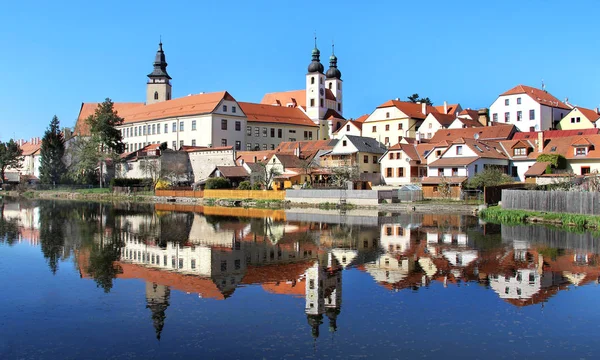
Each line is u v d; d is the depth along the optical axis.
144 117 151.88
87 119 143.00
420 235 44.53
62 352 17.05
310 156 111.19
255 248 38.00
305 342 17.75
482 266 30.33
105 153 134.88
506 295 23.64
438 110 147.88
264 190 94.81
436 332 18.67
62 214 70.94
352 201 82.50
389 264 31.25
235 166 115.12
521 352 16.86
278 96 180.75
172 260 33.19
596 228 47.81
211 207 87.75
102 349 17.25
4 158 161.75
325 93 170.62
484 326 19.31
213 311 21.33
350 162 101.12
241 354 16.75
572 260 31.98
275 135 152.88
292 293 24.34
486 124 123.06
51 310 21.61
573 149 86.06
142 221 59.97
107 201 109.00
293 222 57.78
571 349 17.12
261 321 20.03
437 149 92.50
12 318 20.55
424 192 85.00
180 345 17.55
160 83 168.12
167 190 112.31
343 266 30.78
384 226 52.41
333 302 22.56
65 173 145.38
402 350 17.03
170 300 23.14
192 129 139.25
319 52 167.38
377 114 138.25
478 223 54.22
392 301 22.70
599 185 60.88
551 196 55.81
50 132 147.62
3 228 52.00
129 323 19.88
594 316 20.48
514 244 38.62
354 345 17.47
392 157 96.88
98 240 42.75
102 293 24.39
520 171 90.12
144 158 127.81
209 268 30.53
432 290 24.58
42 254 35.53
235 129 140.50
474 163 84.56
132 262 32.41
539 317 20.34
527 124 118.56
